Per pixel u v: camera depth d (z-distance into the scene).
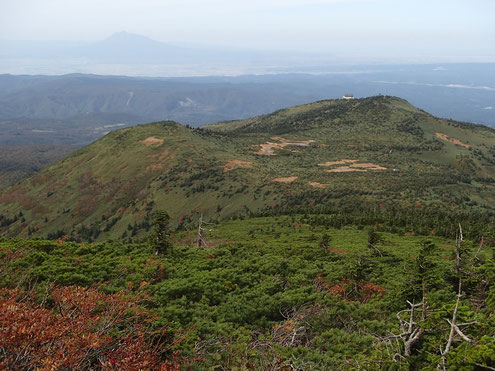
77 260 20.62
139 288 16.39
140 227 125.81
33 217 150.00
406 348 9.93
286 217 82.25
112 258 23.09
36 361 6.07
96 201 153.50
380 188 116.44
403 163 168.88
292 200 111.62
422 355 9.51
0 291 8.53
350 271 20.50
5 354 6.04
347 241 51.56
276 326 13.05
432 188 119.38
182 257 27.31
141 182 161.38
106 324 8.56
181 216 124.44
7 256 18.61
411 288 15.79
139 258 23.23
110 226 134.75
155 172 166.38
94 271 18.77
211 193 134.88
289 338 12.42
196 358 9.52
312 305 15.48
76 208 150.62
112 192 157.00
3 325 6.16
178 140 198.62
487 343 7.70
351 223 70.56
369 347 11.33
